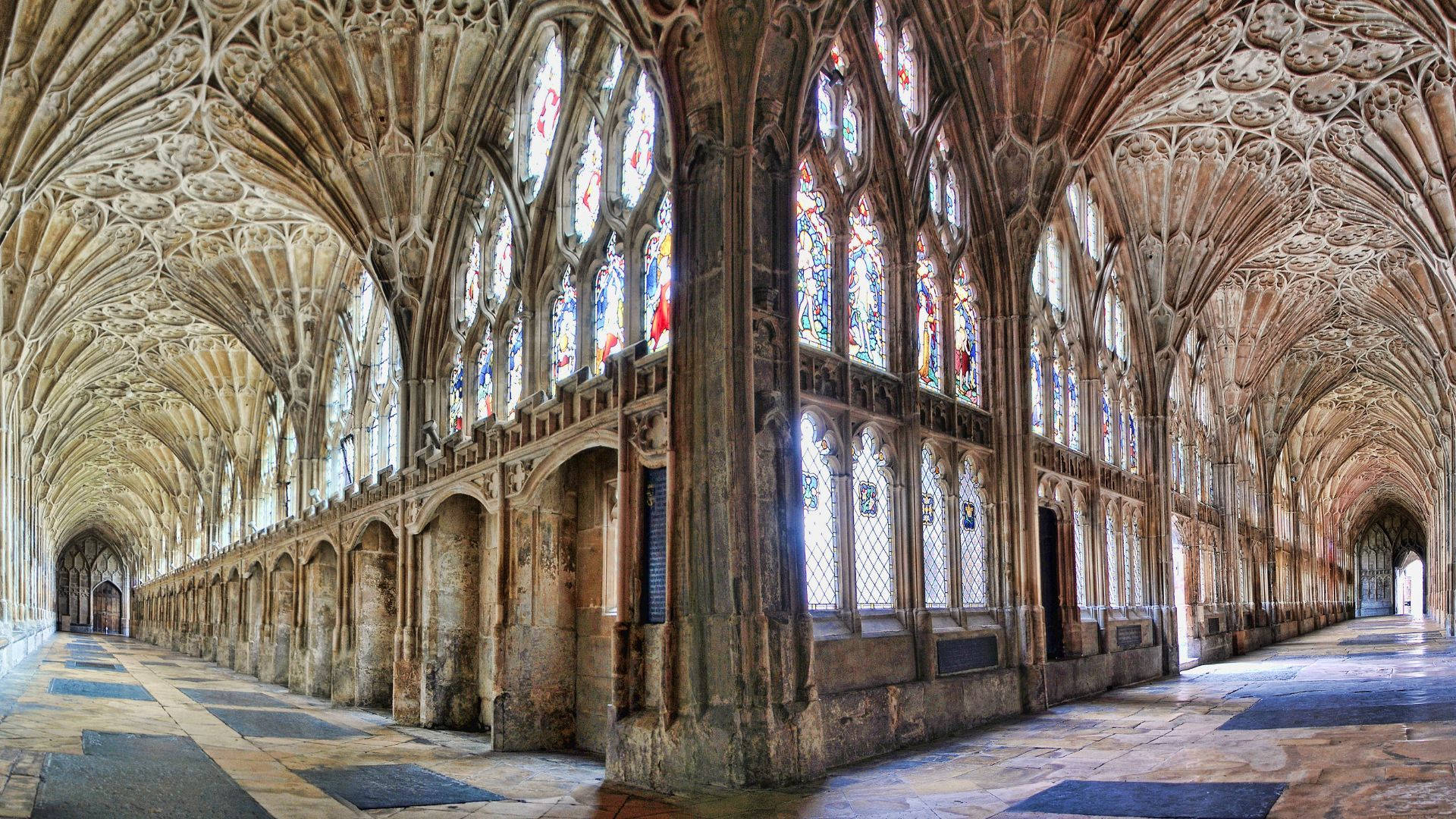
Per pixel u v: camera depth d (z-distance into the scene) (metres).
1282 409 42.97
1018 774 10.63
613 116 15.91
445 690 18.47
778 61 12.38
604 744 15.17
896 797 9.84
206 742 13.62
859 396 14.43
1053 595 19.72
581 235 16.66
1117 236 24.97
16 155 17.08
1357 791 7.89
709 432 11.74
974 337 17.91
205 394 38.50
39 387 35.59
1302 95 21.75
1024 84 17.58
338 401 28.28
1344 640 38.31
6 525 27.69
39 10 16.17
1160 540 24.73
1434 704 13.05
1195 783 9.09
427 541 19.30
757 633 11.10
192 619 48.97
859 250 15.21
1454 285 23.28
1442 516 45.25
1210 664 27.33
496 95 19.17
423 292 20.98
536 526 16.23
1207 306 33.69
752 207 12.03
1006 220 18.11
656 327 14.03
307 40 18.77
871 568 14.30
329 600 26.80
